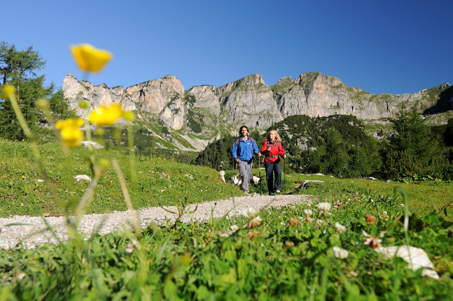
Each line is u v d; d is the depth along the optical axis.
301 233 2.28
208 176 15.23
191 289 1.35
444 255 1.91
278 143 11.60
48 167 10.34
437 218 2.44
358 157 42.31
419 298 1.31
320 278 1.49
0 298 1.14
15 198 7.70
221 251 1.84
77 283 1.29
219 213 7.48
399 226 2.49
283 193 13.03
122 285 1.42
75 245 1.39
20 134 28.45
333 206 5.39
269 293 1.36
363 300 1.22
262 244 1.97
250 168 12.09
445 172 20.00
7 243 3.89
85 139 0.97
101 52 0.72
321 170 43.41
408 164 21.83
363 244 1.99
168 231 2.73
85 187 9.32
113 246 2.09
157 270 1.54
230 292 1.22
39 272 1.70
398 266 1.66
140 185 10.66
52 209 7.62
